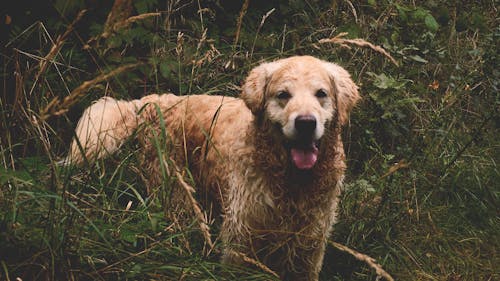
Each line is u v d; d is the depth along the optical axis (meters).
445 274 2.01
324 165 1.83
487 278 2.02
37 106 1.77
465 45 2.86
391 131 2.25
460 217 2.21
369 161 2.21
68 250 1.56
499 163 2.46
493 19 3.01
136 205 1.94
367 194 2.13
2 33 2.35
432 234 2.13
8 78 2.27
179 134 2.05
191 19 2.56
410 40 2.53
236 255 1.76
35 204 1.65
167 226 1.73
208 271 1.59
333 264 1.99
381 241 2.05
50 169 1.73
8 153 1.75
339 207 2.10
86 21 2.36
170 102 2.11
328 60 2.49
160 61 2.26
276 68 1.83
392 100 2.25
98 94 2.23
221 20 2.62
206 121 2.00
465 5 2.99
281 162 1.80
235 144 1.86
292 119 1.71
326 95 1.80
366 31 2.56
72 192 1.69
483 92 2.67
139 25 2.29
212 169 1.95
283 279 1.94
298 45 2.47
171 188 1.71
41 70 1.65
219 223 2.00
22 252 1.55
